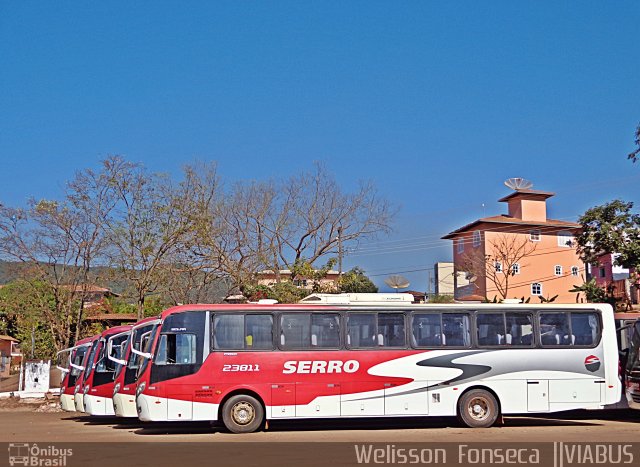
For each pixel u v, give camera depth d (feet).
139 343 70.54
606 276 185.57
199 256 117.29
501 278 185.37
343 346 64.64
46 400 106.52
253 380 63.16
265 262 122.62
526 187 192.44
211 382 62.75
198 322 63.82
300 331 64.49
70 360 88.84
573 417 79.77
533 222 188.44
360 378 64.18
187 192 114.83
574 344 67.00
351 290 129.49
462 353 65.62
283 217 129.49
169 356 62.95
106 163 111.96
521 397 65.62
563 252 191.01
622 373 67.36
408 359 65.05
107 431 67.36
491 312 66.80
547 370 66.28
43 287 115.55
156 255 112.37
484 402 65.51
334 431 63.87
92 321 129.49
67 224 112.06
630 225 114.73
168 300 121.49
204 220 113.50
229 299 135.95
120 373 70.49
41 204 111.75
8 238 111.86
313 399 63.52
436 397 64.85
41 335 128.47
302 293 117.70
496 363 65.87
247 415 63.00
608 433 59.52
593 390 66.44
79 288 116.06
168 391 62.34
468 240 195.11
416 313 66.08
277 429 67.87
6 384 145.07
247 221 125.08
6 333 180.96
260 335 64.08
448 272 218.18
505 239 187.52
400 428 66.69
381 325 65.51
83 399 79.61
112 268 112.68
